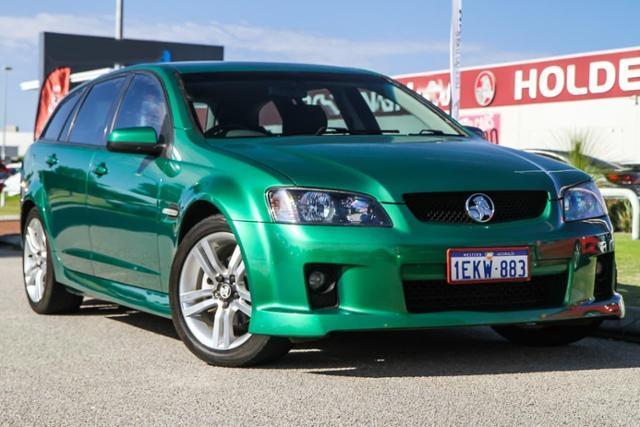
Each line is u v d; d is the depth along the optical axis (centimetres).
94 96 639
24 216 679
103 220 559
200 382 427
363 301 418
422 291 430
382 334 547
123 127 571
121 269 547
